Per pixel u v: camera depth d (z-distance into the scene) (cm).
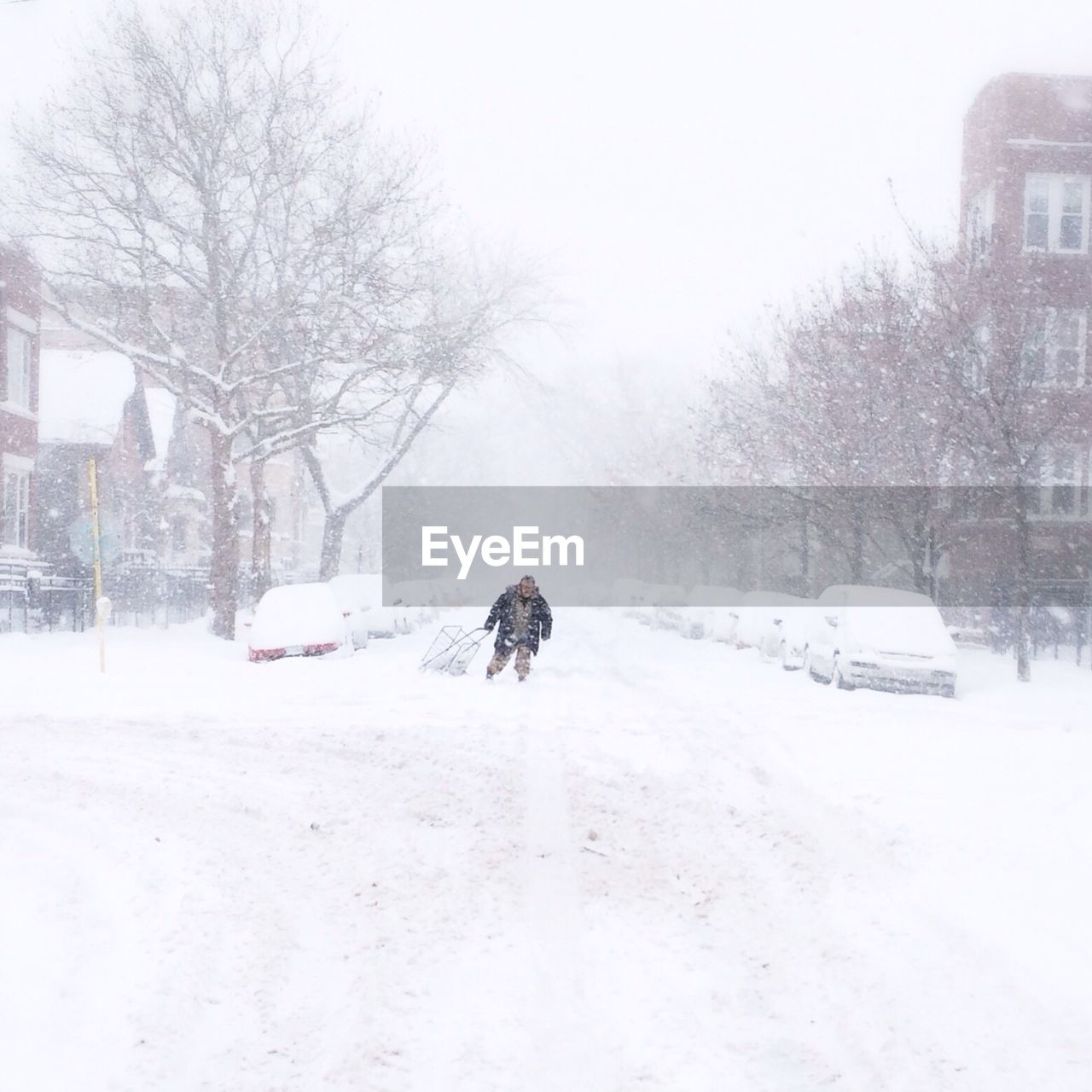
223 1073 450
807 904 668
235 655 2491
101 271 2769
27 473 3325
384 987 533
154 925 619
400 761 1118
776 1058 466
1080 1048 472
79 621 3114
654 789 977
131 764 1120
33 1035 479
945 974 552
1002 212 3019
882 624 1933
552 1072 449
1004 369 2156
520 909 655
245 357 3073
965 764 1095
